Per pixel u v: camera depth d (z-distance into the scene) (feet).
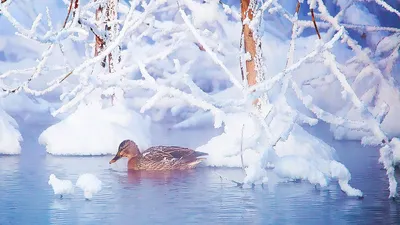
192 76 85.61
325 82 76.69
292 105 65.82
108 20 59.31
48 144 58.49
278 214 37.04
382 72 73.05
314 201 40.04
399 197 41.11
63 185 42.14
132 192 42.80
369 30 69.67
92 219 36.24
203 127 77.71
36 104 79.92
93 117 59.52
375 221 35.58
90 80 47.65
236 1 94.68
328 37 67.82
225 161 51.44
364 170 49.96
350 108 71.67
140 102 82.28
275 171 45.14
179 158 51.13
